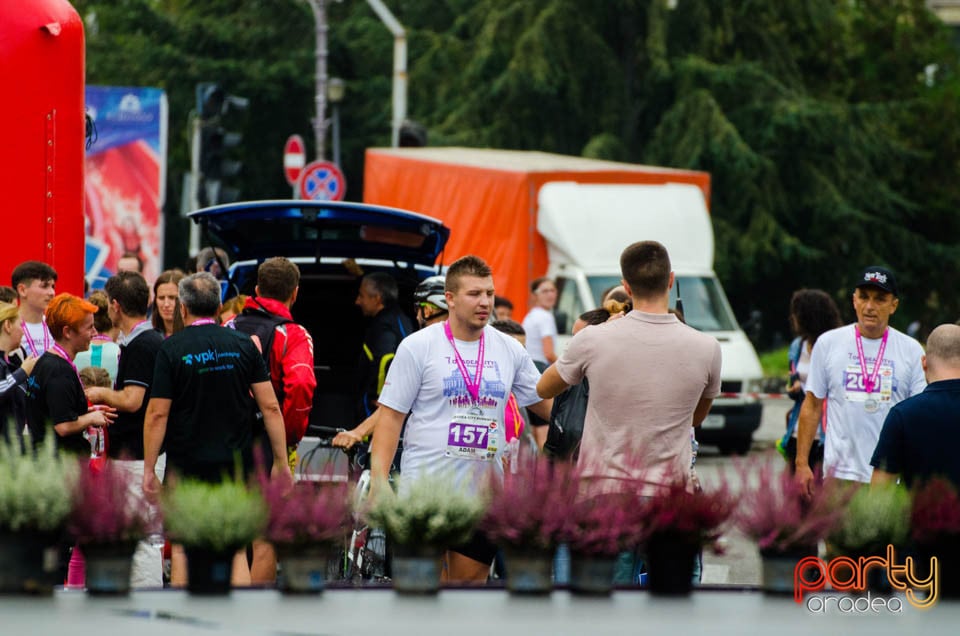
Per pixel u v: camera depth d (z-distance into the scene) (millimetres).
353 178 134750
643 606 14031
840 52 132375
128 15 135875
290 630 12930
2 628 12891
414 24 134000
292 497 14398
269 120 133125
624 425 19656
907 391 26328
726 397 57062
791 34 128250
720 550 14570
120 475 14484
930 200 132750
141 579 23703
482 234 59500
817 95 128750
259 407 25297
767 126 115312
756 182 114688
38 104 29047
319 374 35312
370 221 33094
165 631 12844
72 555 23625
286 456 25391
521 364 22391
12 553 13977
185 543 14227
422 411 21812
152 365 26844
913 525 14547
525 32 116938
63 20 29406
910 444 20172
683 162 112625
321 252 35094
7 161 28797
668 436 19656
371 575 21875
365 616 13461
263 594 14461
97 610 13625
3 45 28719
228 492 14375
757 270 115062
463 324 21859
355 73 134375
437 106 124250
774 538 14297
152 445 24562
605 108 117562
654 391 19641
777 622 13445
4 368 24875
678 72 116000
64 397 24766
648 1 117562
